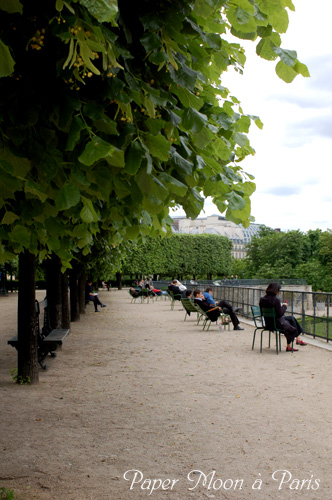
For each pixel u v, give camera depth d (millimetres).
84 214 3141
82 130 2836
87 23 2381
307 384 8086
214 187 3482
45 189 3176
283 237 90875
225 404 6926
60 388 7988
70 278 19500
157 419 6242
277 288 11352
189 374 9047
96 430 5801
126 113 2918
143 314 23422
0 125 2744
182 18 2855
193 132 3018
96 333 15703
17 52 2674
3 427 5906
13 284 57375
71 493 4105
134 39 3014
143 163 2768
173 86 3145
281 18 2688
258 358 10617
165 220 4145
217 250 66688
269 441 5375
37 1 2533
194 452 5062
